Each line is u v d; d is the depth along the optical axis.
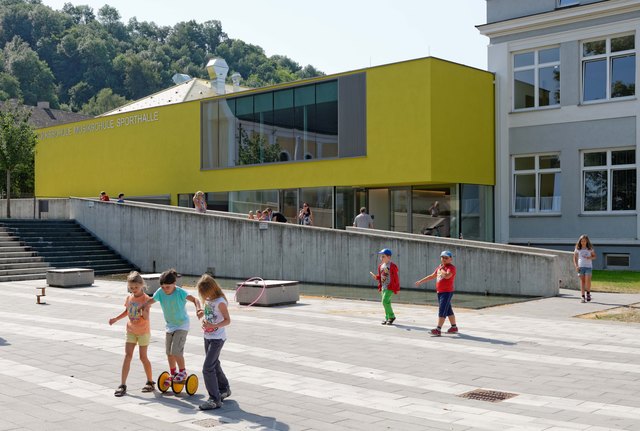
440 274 13.60
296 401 8.53
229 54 163.50
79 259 30.55
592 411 8.03
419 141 27.62
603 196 28.64
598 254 28.45
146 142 38.97
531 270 20.50
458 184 28.55
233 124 34.81
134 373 10.12
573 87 29.20
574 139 29.19
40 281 26.42
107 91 138.25
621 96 28.27
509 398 8.66
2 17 158.38
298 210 32.06
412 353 11.62
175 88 50.09
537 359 11.11
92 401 8.52
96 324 15.05
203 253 29.06
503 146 30.59
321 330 14.12
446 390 9.09
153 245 30.98
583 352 11.69
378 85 28.86
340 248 24.66
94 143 41.91
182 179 37.16
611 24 28.17
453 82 28.50
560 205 29.56
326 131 30.80
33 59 134.50
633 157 27.94
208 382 8.26
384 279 14.90
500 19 31.16
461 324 14.92
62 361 10.98
